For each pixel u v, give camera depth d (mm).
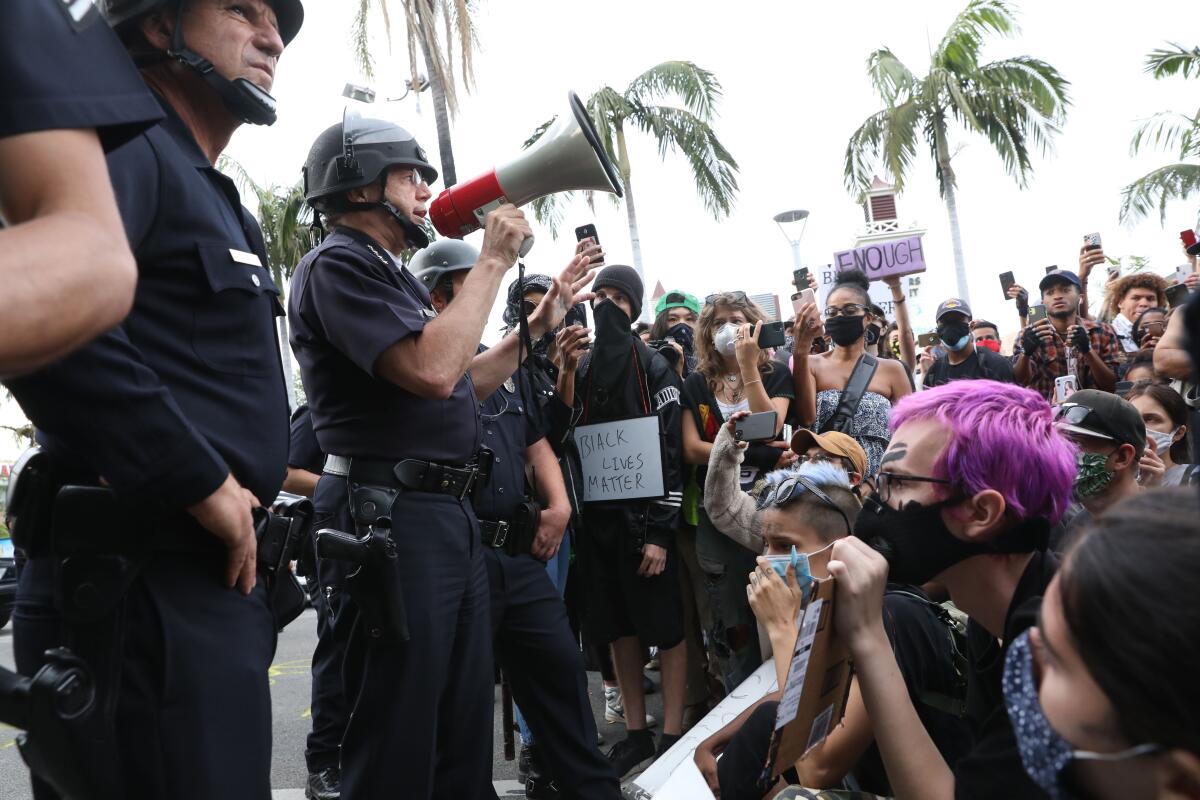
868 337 5492
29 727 1391
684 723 4480
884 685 1577
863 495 3037
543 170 2723
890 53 17953
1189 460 3650
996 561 1745
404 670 2482
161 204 1663
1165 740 773
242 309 1762
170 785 1644
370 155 2627
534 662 3090
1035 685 929
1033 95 17375
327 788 3566
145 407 1514
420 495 2578
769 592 2375
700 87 16609
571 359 3814
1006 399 1718
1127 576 781
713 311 4496
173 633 1647
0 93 1067
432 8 13898
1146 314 5828
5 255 937
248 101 1849
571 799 3031
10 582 9656
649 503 3975
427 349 2422
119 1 1754
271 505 1942
